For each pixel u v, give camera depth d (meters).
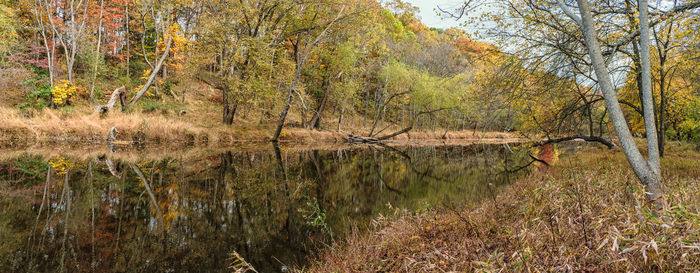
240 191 7.66
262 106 23.69
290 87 20.50
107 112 17.86
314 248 4.40
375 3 21.09
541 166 12.37
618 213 2.31
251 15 18.73
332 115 34.88
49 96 18.67
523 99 6.88
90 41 22.11
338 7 21.41
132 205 5.96
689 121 12.94
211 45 19.50
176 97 25.78
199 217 5.52
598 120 8.01
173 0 22.00
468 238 3.09
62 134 15.04
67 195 6.41
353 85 25.05
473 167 14.05
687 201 2.93
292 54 27.64
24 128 14.51
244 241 4.59
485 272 1.92
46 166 9.18
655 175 3.51
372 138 28.55
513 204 4.35
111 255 3.86
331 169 12.31
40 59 22.97
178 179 8.54
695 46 6.83
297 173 10.77
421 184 9.75
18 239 4.18
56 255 3.77
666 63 8.55
